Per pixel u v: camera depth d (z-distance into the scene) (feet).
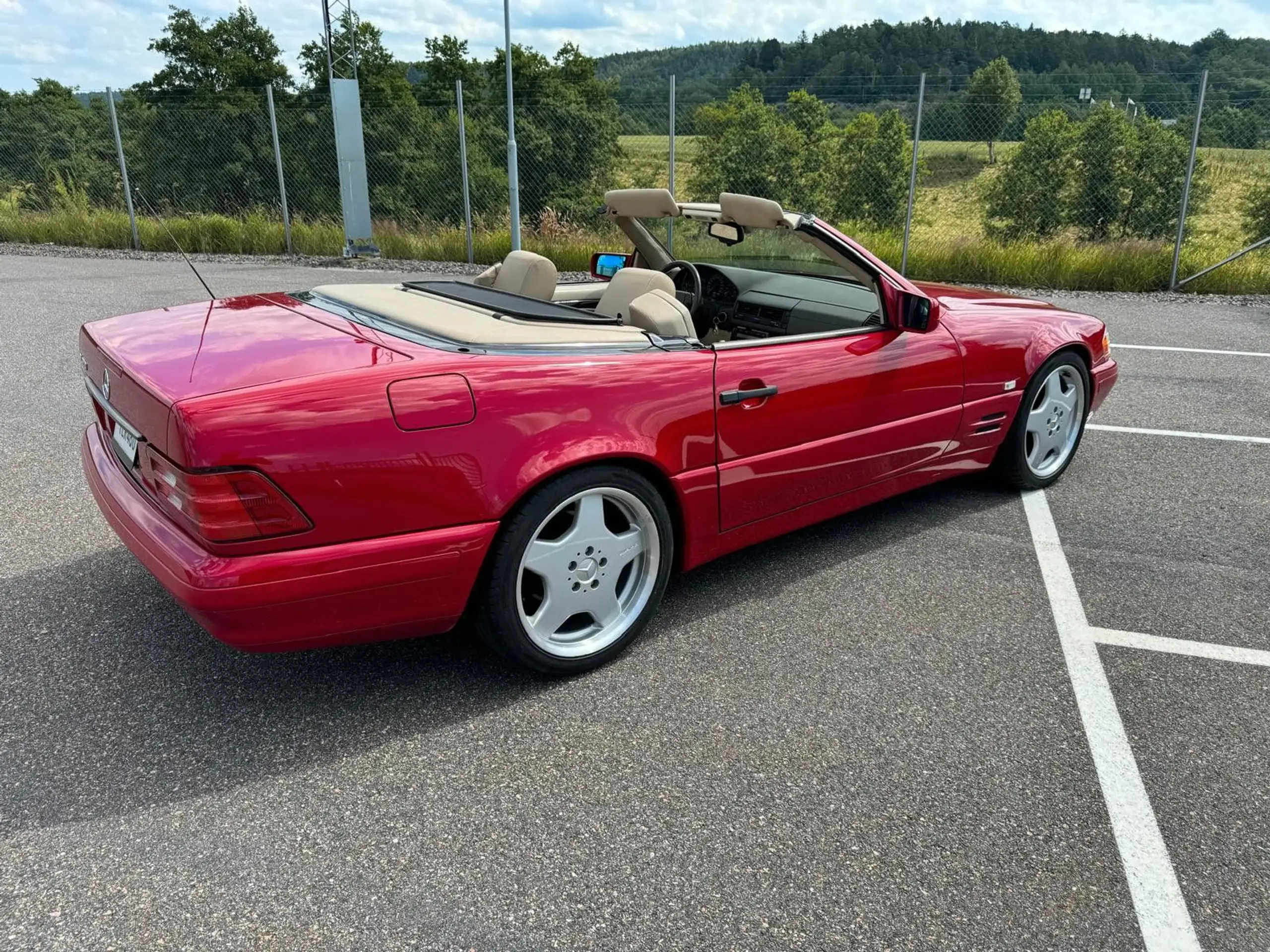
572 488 8.64
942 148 72.79
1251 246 36.35
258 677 9.29
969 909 6.44
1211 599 11.08
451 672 9.45
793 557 12.27
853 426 11.27
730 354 9.89
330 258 44.47
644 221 13.42
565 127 61.21
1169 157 63.72
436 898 6.47
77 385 20.30
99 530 12.62
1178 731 8.54
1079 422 14.94
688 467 9.59
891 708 8.86
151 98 87.86
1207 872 6.83
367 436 7.44
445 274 39.47
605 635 9.53
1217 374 22.52
